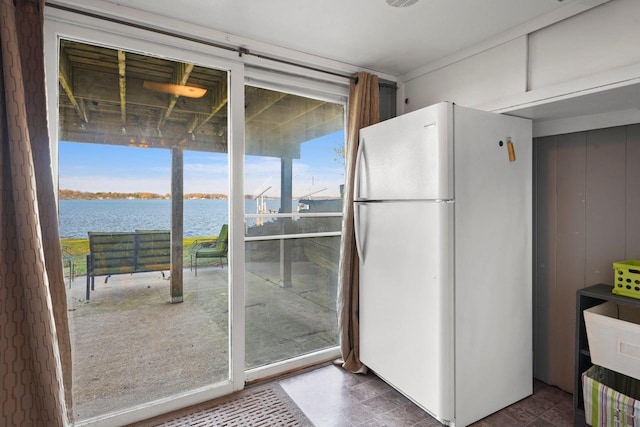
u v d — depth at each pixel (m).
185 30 1.95
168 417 1.94
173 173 2.02
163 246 2.01
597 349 1.73
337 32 2.06
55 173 1.71
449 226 1.79
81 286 1.81
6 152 1.41
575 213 2.12
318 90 2.52
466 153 1.85
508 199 2.02
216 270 2.16
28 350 1.44
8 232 1.42
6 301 1.42
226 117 2.16
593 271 2.04
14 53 1.39
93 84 1.81
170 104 2.00
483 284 1.92
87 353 1.83
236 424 1.89
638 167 1.85
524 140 2.11
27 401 1.44
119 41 1.83
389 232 2.16
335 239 2.68
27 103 1.53
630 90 1.57
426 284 1.90
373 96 2.55
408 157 2.01
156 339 2.00
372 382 2.33
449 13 1.83
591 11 1.68
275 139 2.39
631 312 1.92
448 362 1.80
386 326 2.20
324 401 2.11
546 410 2.00
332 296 2.68
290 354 2.49
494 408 1.97
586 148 2.06
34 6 1.55
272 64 2.27
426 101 2.56
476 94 2.21
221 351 2.18
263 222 2.36
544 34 1.87
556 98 1.75
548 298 2.26
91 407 1.83
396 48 2.27
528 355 2.13
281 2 1.74
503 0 1.71
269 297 2.39
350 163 2.48
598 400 1.71
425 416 1.96
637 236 1.86
